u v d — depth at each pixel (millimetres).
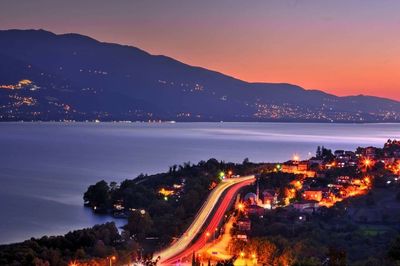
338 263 139875
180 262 193875
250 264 186875
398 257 158750
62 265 184000
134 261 196250
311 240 196750
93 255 195500
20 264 180375
